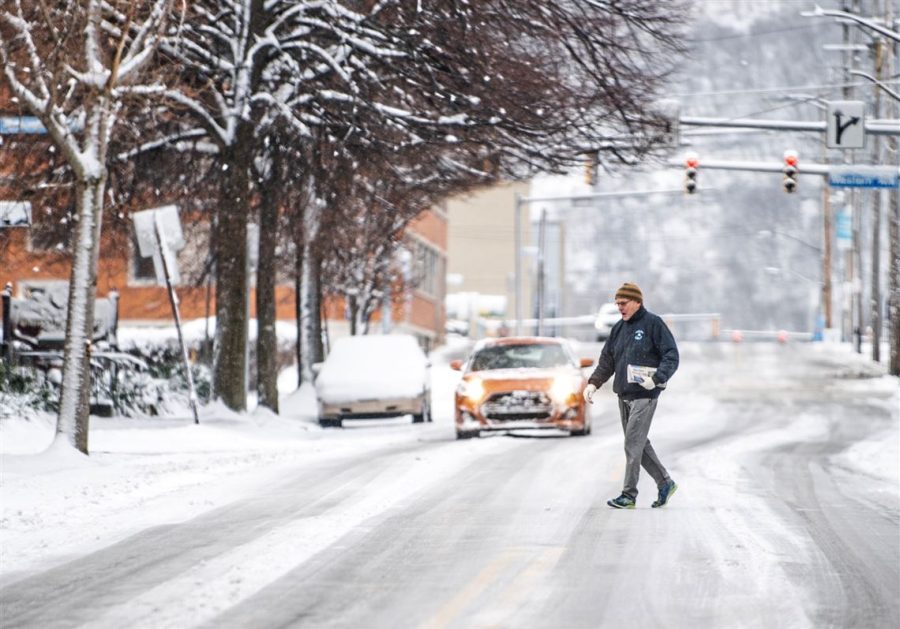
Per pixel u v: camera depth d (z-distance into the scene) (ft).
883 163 434.71
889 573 93.20
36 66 168.45
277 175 271.69
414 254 499.10
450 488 142.61
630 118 271.90
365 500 132.26
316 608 79.82
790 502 134.00
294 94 257.34
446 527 112.98
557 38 248.11
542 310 579.07
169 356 302.86
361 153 261.03
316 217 285.84
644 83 266.57
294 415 322.34
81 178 171.53
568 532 110.32
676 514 122.01
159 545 105.09
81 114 240.32
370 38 249.96
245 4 250.78
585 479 151.74
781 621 76.38
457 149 273.33
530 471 160.66
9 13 173.47
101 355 241.55
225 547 102.99
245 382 265.54
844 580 89.76
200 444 215.72
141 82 229.86
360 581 88.48
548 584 87.15
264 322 284.82
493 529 111.86
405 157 270.46
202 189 281.54
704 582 88.02
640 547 102.37
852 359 591.78
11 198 261.03
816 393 394.52
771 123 322.14
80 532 113.60
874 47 417.08
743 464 177.78
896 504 135.54
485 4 241.96
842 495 142.82
